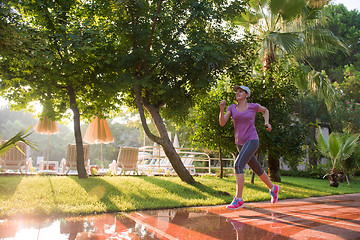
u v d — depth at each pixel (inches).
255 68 402.3
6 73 297.7
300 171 773.3
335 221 138.5
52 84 310.0
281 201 228.8
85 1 323.0
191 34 294.8
